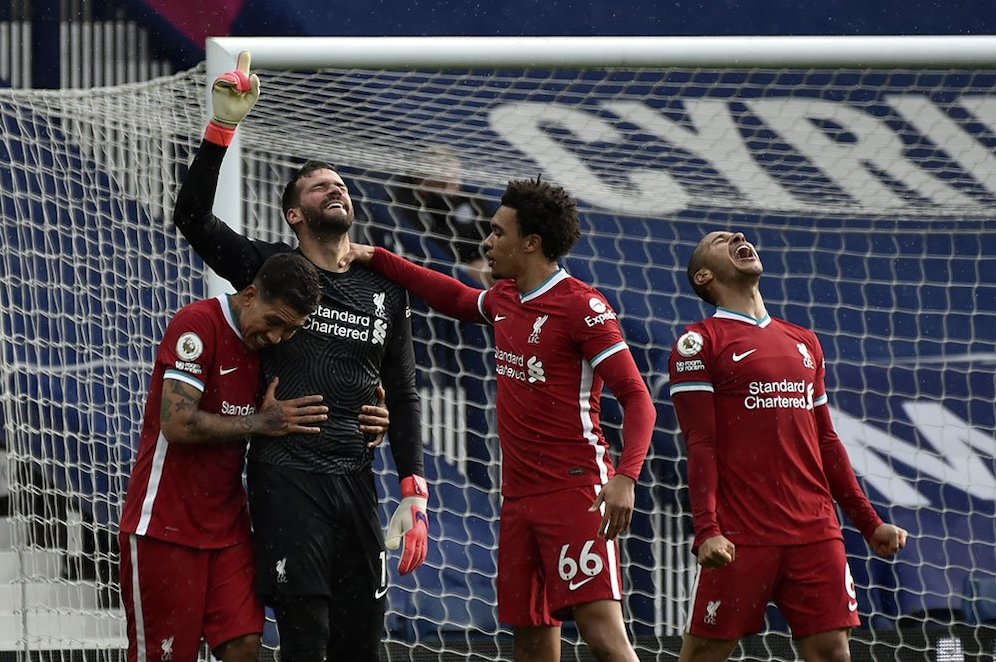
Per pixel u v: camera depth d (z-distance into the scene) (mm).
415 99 23750
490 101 23688
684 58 19703
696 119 25547
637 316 27406
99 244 24516
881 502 26969
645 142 25391
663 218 26641
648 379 27125
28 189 24859
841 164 26000
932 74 26000
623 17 28203
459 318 16625
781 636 26125
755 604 16484
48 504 24672
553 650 16281
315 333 14820
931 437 27203
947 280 27875
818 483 16844
